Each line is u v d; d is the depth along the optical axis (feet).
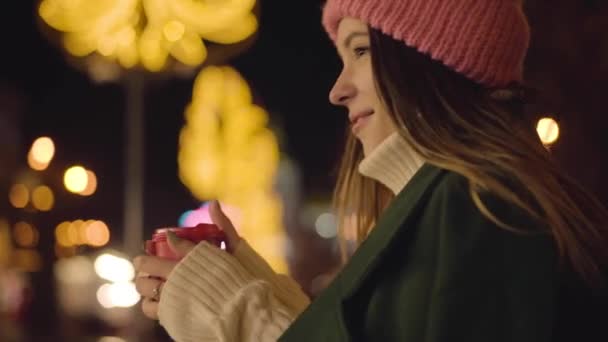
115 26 50.29
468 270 7.32
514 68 8.54
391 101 8.16
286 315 8.72
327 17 8.98
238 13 49.78
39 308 81.76
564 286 7.55
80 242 104.78
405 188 8.06
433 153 7.88
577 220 7.83
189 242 9.32
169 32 50.14
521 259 7.36
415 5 8.21
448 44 8.17
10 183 109.50
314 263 68.80
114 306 74.02
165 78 56.13
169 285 8.98
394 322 7.52
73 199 107.34
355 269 7.86
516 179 7.69
